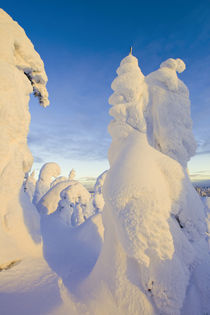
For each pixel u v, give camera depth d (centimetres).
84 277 307
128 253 196
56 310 238
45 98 716
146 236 187
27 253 439
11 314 235
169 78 270
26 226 484
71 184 881
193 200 232
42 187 1378
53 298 269
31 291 291
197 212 230
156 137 278
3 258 380
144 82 290
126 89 274
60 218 742
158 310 191
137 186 203
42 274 358
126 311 200
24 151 549
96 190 1296
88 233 564
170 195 226
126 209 200
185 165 272
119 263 223
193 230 225
